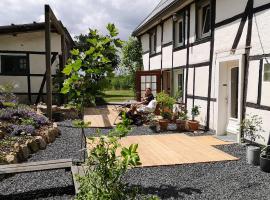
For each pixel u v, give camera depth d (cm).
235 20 727
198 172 502
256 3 644
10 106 855
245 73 683
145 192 414
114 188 270
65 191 425
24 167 435
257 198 395
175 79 1188
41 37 1305
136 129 913
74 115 1080
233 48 734
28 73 1303
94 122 1010
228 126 786
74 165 463
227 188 429
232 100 775
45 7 875
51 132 732
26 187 437
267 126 609
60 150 632
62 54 1248
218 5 810
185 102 1046
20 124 725
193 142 718
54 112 1026
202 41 905
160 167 532
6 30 1138
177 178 473
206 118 879
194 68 969
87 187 279
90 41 312
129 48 1750
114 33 312
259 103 632
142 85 1645
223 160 565
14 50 1285
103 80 322
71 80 321
